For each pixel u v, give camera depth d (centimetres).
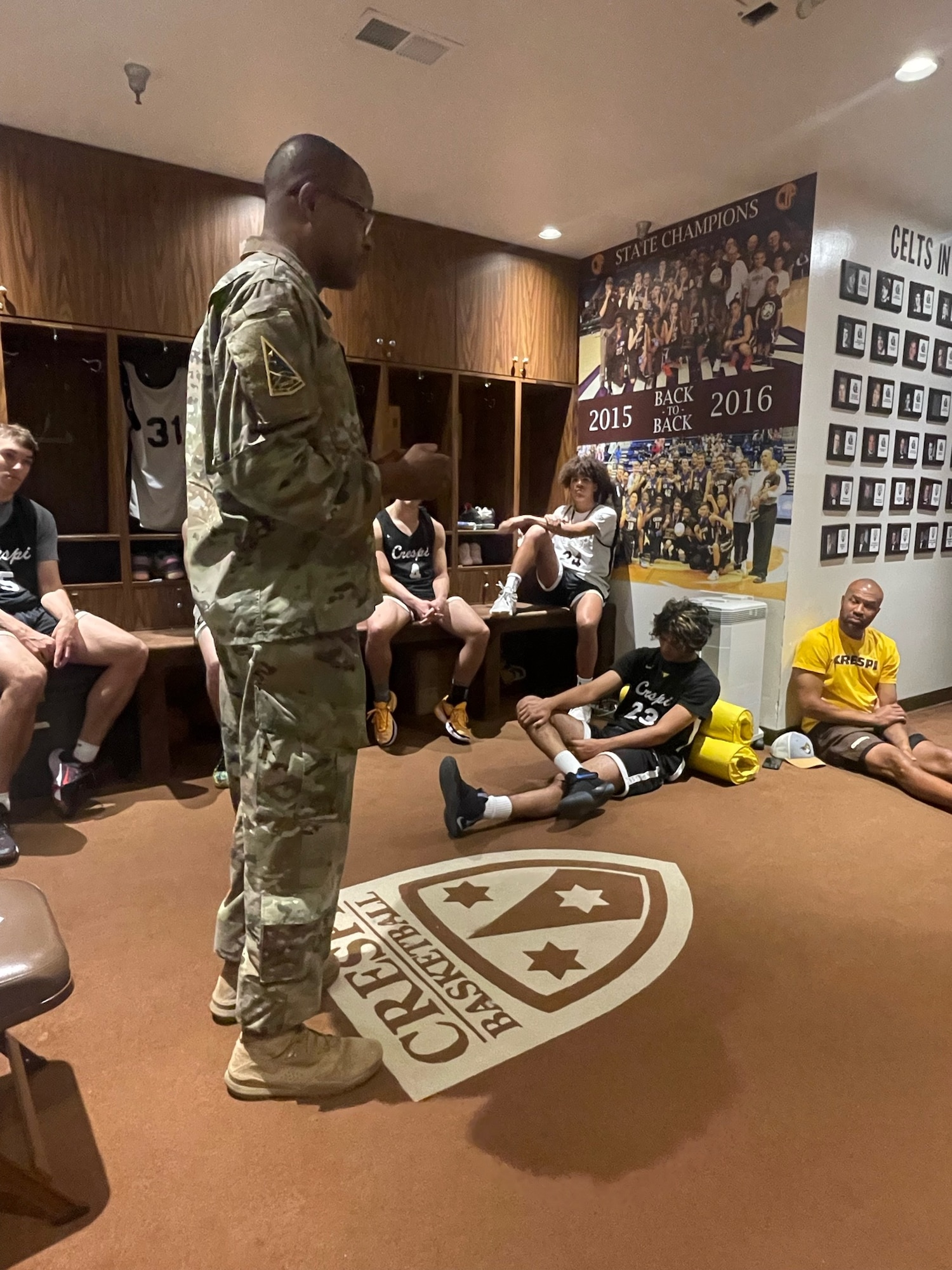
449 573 434
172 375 364
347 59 257
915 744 321
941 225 398
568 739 301
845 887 234
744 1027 171
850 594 349
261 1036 147
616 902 223
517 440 459
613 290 446
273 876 142
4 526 291
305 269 142
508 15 233
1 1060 159
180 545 379
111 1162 134
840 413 374
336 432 136
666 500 427
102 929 207
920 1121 146
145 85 273
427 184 357
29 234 311
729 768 313
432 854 252
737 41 247
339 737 143
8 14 232
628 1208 126
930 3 227
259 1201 127
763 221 364
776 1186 131
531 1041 166
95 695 287
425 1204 127
